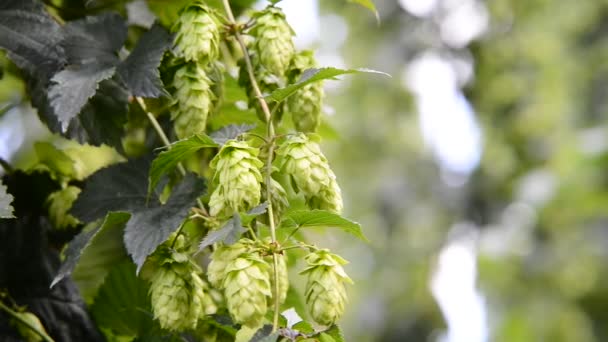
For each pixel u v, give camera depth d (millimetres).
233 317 1156
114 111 1266
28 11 1257
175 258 1209
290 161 1195
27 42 1250
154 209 1220
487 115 3873
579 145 2885
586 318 3523
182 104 1237
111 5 1354
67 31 1257
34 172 1322
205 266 1310
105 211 1244
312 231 1392
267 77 1271
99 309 1315
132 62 1245
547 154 3596
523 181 3475
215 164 1185
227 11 1269
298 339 1164
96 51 1253
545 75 3633
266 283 1160
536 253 3559
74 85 1222
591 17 3668
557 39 3709
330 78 1188
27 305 1297
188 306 1210
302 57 1275
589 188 3166
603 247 3480
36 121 1488
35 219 1312
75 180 1337
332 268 1177
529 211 3662
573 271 3496
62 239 1311
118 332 1322
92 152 1387
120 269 1308
